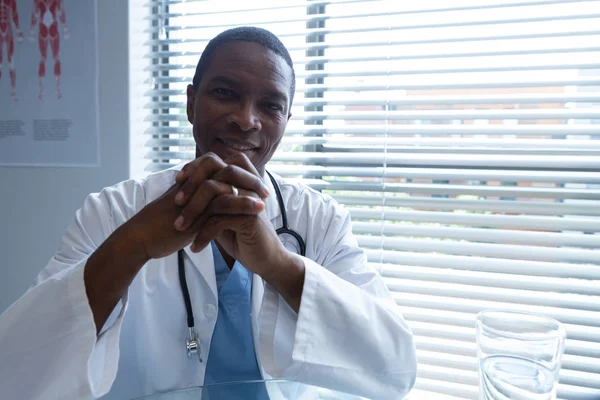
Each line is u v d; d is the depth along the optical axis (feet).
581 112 4.25
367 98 4.87
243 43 3.08
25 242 5.69
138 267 2.44
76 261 3.13
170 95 5.31
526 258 4.41
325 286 2.73
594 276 4.24
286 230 3.46
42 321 2.35
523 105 4.58
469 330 4.59
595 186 4.42
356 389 2.78
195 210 2.31
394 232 4.82
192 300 3.21
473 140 4.55
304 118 4.97
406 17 4.73
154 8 5.50
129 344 3.23
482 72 4.50
